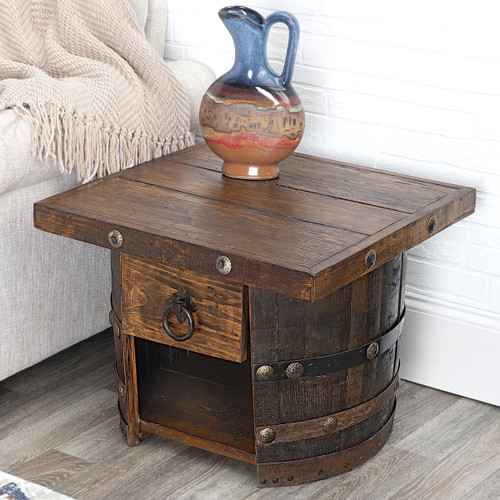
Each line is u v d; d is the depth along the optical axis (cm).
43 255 190
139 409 179
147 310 164
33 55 204
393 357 176
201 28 219
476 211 192
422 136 194
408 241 161
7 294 184
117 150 191
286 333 156
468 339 197
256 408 160
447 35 184
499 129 184
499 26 178
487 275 194
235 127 174
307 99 207
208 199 169
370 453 175
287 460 166
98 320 211
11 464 173
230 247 147
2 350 187
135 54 199
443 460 177
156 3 218
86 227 160
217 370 194
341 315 158
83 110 184
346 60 198
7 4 204
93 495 164
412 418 192
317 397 162
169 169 186
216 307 156
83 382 204
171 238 151
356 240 151
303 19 201
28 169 176
